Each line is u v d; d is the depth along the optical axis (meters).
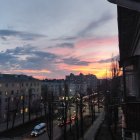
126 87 16.62
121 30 23.94
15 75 113.19
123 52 27.06
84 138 63.44
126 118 16.55
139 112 16.03
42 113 103.94
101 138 58.84
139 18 18.20
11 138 69.12
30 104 103.12
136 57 16.14
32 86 115.12
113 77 54.00
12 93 98.94
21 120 90.19
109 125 52.81
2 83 93.31
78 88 197.50
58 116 94.44
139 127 16.05
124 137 26.41
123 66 16.86
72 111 109.50
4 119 90.94
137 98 16.11
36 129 72.31
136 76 16.09
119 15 22.05
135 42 22.75
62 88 176.75
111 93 55.81
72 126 81.00
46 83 169.38
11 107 93.50
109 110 52.56
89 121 88.38
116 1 9.78
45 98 95.56
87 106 127.06
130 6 9.69
